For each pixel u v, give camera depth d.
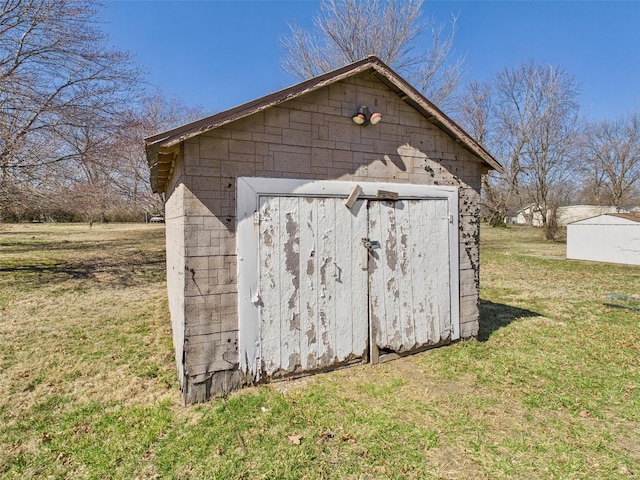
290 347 3.60
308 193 3.64
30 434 2.76
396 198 4.17
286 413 3.03
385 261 4.14
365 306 4.01
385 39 14.08
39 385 3.62
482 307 7.00
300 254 3.61
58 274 10.66
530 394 3.43
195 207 3.15
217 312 3.27
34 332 5.42
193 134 3.02
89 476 2.30
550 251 17.16
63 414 3.05
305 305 3.66
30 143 9.77
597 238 13.80
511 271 11.69
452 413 3.09
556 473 2.37
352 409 3.12
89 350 4.64
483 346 4.68
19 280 9.71
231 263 3.31
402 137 4.23
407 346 4.30
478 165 4.88
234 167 3.29
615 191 23.58
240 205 3.32
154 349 4.68
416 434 2.78
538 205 22.58
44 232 25.42
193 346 3.18
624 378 3.77
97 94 10.92
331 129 3.77
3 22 9.57
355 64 3.73
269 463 2.44
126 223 33.22
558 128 20.98
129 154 13.71
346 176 3.86
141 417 2.99
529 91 21.09
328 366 3.81
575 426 2.91
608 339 5.02
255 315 3.42
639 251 12.63
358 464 2.44
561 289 8.83
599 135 23.94
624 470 2.39
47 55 10.06
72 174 10.86
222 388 3.33
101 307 7.00
